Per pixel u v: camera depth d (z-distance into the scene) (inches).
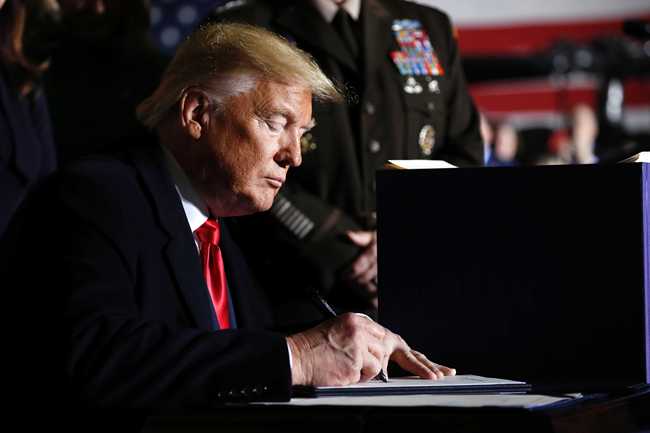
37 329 70.2
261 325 86.5
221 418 62.4
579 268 76.9
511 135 252.5
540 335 78.0
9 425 70.2
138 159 78.0
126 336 67.7
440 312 81.1
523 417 58.9
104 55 134.3
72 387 66.7
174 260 75.4
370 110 117.9
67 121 133.6
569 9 275.0
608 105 259.8
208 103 76.9
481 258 79.8
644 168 75.6
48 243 72.3
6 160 107.2
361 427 60.6
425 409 60.6
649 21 161.9
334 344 71.4
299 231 112.1
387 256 82.7
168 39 209.3
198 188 79.1
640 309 75.2
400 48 121.9
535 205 78.2
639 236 75.3
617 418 68.0
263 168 77.5
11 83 110.4
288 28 119.4
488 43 275.0
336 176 115.7
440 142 123.1
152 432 63.1
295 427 61.2
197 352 67.7
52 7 114.7
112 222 73.2
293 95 76.6
